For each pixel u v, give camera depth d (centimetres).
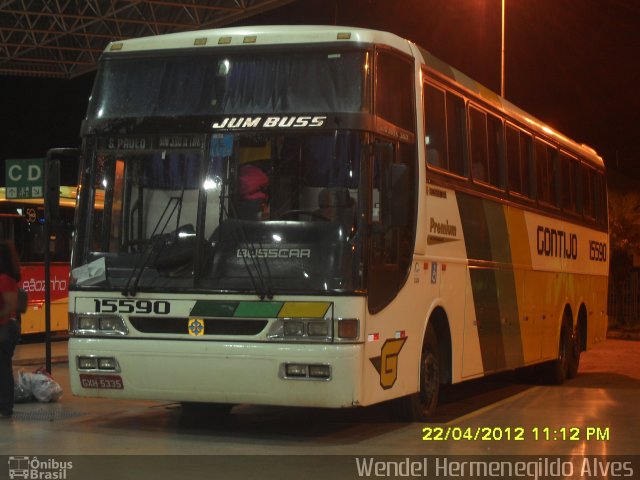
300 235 929
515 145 1428
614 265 3456
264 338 922
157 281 955
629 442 1006
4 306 1088
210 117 972
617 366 2017
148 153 984
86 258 985
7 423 1069
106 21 3198
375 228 941
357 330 912
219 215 951
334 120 942
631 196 3553
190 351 938
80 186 1002
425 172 1072
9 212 2180
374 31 995
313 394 912
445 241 1135
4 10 3127
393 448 945
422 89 1080
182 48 1005
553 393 1509
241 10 2877
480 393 1509
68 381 1476
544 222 1552
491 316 1296
